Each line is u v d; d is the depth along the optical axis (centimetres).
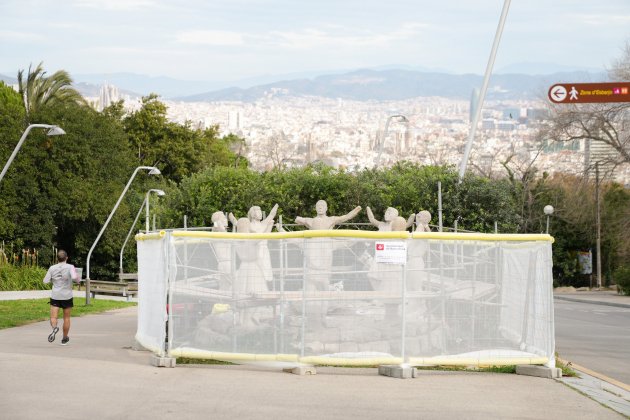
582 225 6825
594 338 2397
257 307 1408
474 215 3200
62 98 7075
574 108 5297
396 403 1130
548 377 1411
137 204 6775
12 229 5606
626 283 5672
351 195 3291
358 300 1375
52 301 1867
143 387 1202
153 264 1539
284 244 1409
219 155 8131
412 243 1388
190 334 1429
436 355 1377
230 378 1307
